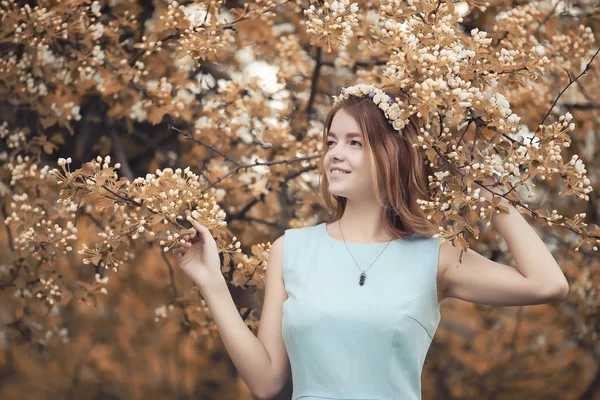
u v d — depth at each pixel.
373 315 3.31
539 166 3.15
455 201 3.09
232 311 3.45
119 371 9.79
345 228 3.61
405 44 3.23
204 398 10.36
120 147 5.97
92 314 9.44
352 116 3.53
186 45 3.95
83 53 4.72
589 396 7.66
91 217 5.07
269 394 3.50
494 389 8.56
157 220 3.33
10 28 4.66
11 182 4.82
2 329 6.11
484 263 3.40
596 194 6.49
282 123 5.33
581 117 5.98
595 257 6.57
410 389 3.35
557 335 7.96
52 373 9.84
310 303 3.39
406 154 3.53
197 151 5.18
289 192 5.74
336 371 3.30
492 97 3.17
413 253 3.47
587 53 5.06
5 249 6.64
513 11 4.63
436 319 3.46
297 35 5.55
